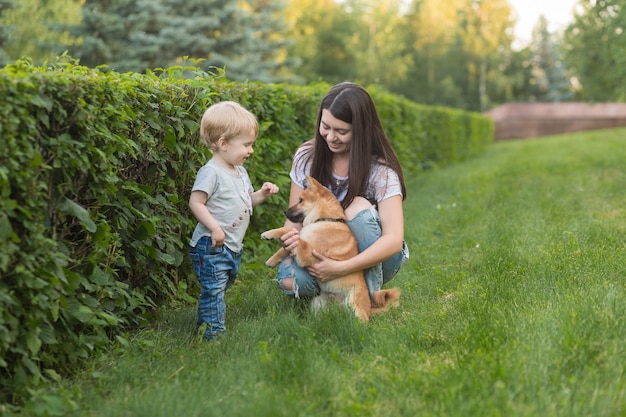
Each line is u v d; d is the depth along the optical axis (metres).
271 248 5.88
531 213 7.30
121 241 3.77
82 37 18.95
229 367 3.07
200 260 3.64
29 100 2.76
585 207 7.63
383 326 3.57
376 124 3.88
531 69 61.34
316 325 3.51
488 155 22.12
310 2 48.88
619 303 3.44
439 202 9.14
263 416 2.56
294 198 4.15
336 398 2.72
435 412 2.52
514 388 2.66
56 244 2.99
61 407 2.69
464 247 5.98
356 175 3.79
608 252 4.84
